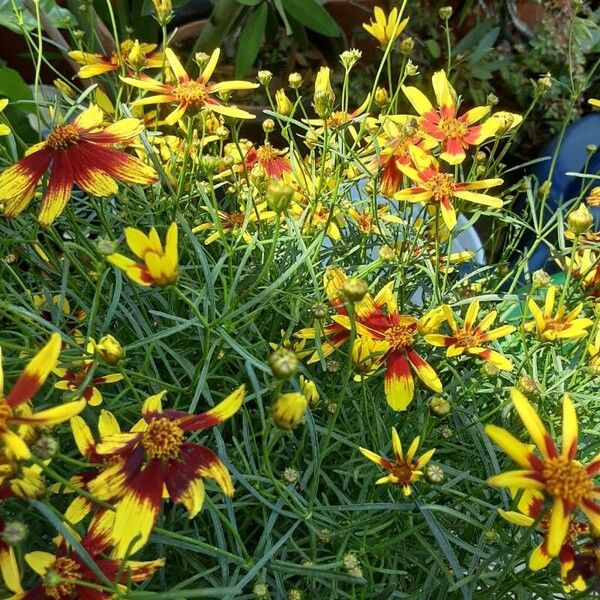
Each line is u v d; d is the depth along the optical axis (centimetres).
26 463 19
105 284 29
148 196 34
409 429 29
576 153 57
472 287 34
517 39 74
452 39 70
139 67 33
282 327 32
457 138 29
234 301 24
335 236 33
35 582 23
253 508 26
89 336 23
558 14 70
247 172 34
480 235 56
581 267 31
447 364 28
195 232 32
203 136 31
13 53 62
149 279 21
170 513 24
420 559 27
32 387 18
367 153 35
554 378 30
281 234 33
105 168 25
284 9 55
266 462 21
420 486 26
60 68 63
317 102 29
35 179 25
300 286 31
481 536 25
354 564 21
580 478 19
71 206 29
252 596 22
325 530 24
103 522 20
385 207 36
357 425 29
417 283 33
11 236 29
